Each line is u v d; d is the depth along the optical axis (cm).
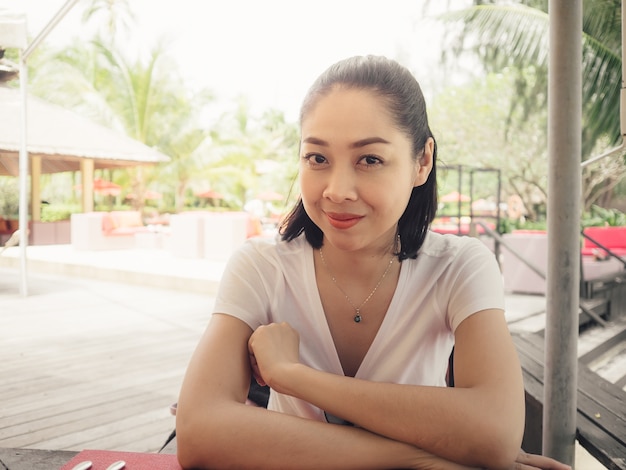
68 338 477
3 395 329
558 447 200
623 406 235
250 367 106
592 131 672
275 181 2758
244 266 112
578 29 186
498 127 1844
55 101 2277
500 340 97
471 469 84
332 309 110
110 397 327
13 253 1155
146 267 862
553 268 197
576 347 199
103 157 1301
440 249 109
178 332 502
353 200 88
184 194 2575
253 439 84
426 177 100
